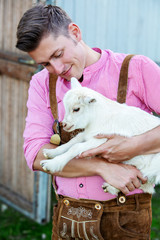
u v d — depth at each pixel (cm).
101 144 185
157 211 463
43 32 167
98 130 193
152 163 191
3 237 395
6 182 492
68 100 193
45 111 202
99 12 521
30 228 421
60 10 181
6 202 491
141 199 185
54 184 202
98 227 179
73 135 204
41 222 435
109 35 546
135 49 593
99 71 196
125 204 182
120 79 190
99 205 180
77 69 183
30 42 169
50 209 471
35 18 168
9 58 436
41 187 424
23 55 411
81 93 192
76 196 186
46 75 204
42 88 203
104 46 543
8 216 454
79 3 490
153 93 185
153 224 422
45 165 185
